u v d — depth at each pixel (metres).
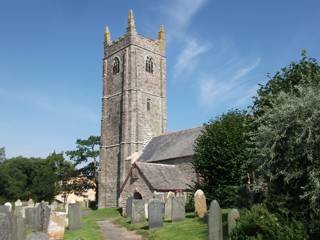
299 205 14.95
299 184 15.41
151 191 37.81
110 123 60.59
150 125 58.91
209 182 30.28
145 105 59.06
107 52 63.97
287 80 20.59
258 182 17.23
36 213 25.58
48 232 20.16
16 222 16.95
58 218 20.45
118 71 61.44
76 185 74.88
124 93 58.75
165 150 49.25
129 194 39.91
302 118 15.50
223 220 21.25
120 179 54.97
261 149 16.52
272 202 15.45
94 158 74.44
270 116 16.42
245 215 15.51
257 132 17.95
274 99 18.41
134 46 60.06
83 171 74.44
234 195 26.84
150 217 22.75
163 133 56.78
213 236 16.33
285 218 14.42
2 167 71.12
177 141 49.66
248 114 22.14
